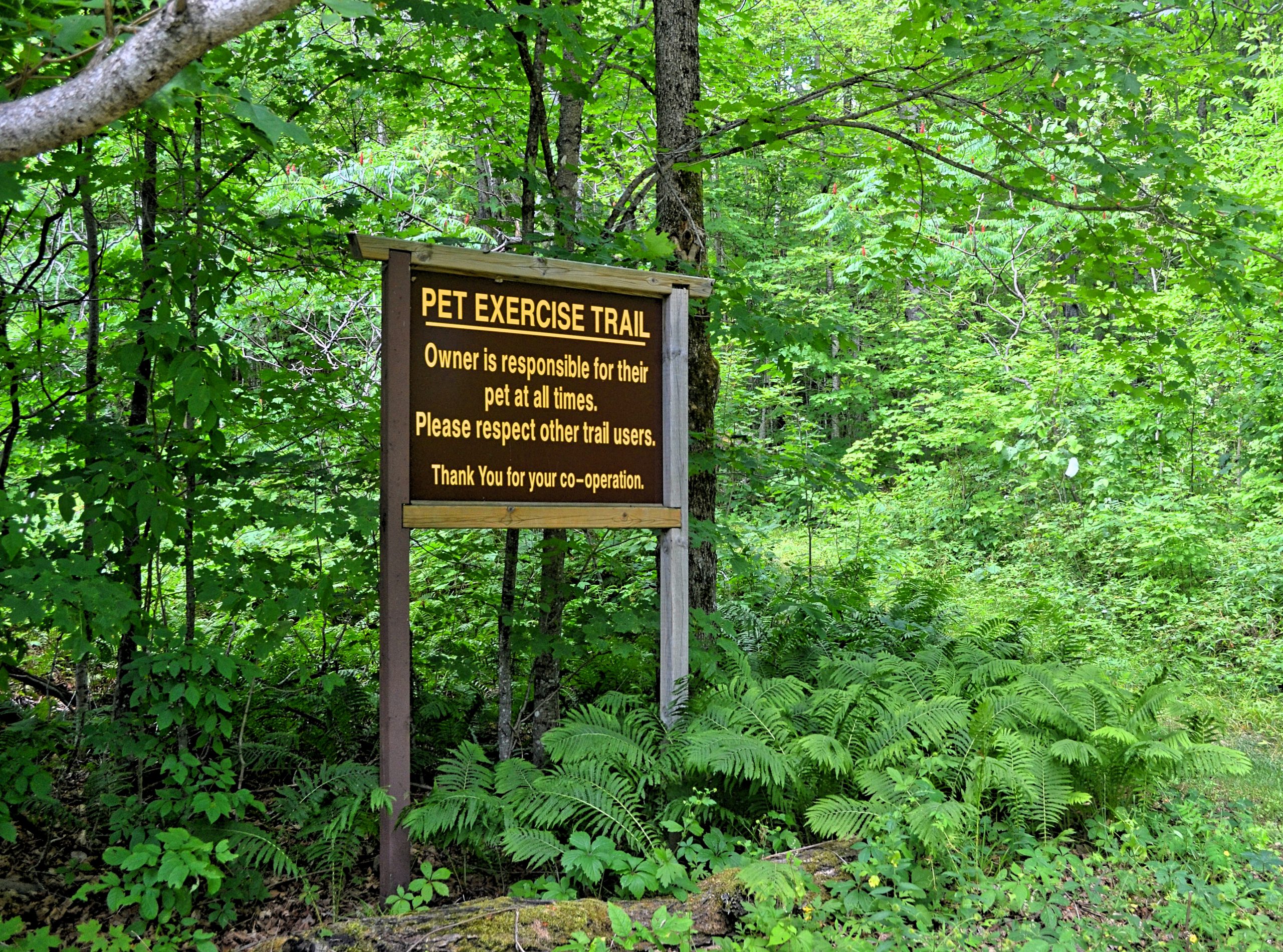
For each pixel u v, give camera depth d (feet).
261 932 12.57
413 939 10.92
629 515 15.49
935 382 50.49
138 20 6.71
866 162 22.38
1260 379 35.01
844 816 13.34
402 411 13.79
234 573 14.52
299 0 6.56
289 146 21.35
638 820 13.61
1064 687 17.16
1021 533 42.47
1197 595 31.07
